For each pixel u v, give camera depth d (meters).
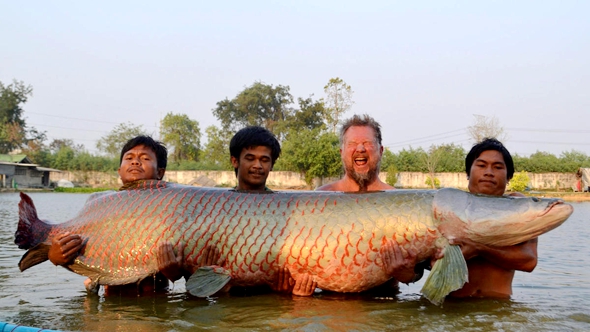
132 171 2.15
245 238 1.96
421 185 18.05
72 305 1.85
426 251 1.95
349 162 2.29
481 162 2.07
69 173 23.72
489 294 2.02
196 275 1.89
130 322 1.61
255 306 1.81
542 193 16.45
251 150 2.11
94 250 2.05
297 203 2.01
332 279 1.96
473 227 1.90
